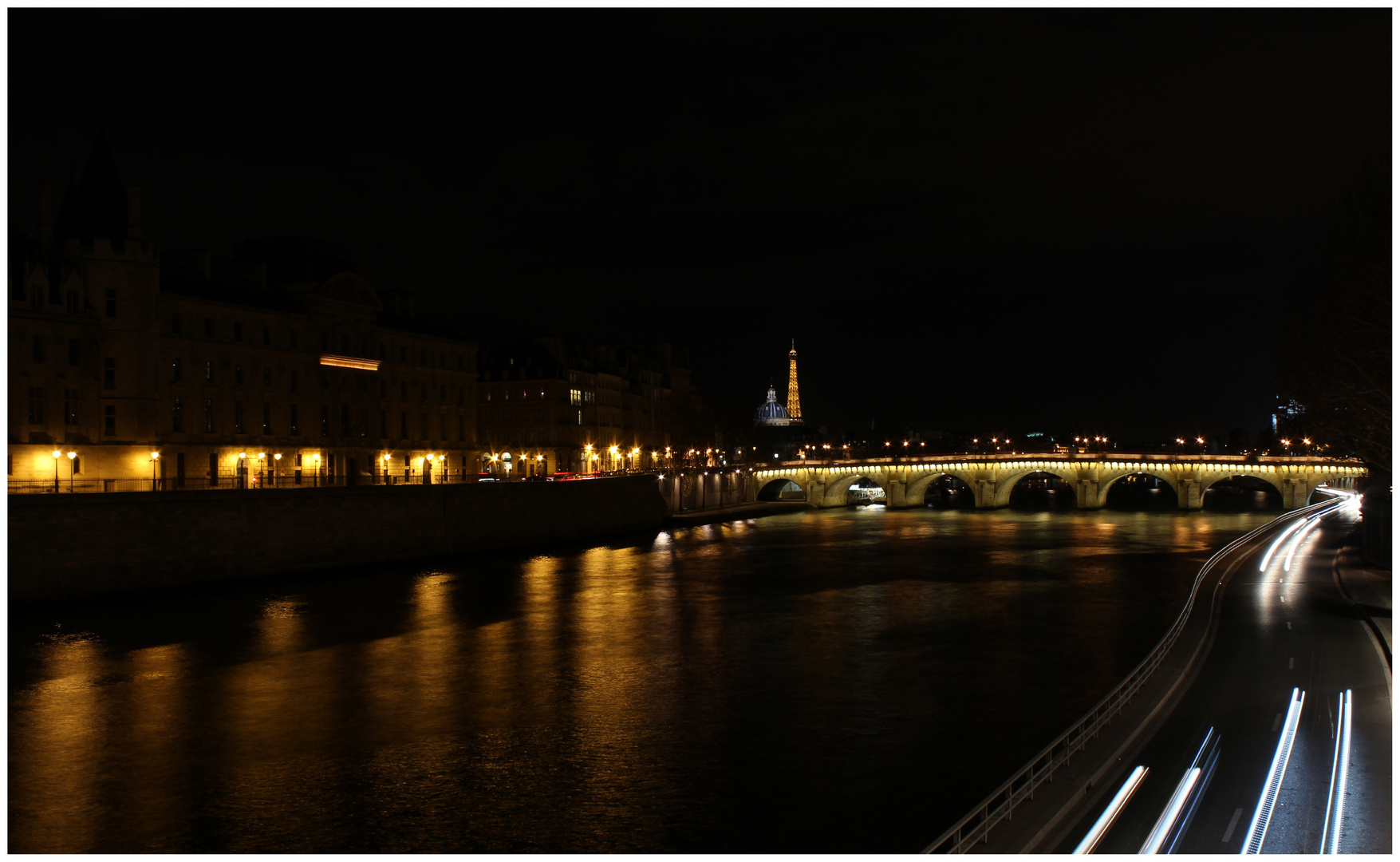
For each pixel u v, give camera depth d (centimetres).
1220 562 9944
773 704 5259
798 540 13825
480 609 7944
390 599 8338
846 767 4312
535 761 4431
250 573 8681
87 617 7181
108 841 3634
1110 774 3600
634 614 7794
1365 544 9475
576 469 19200
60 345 8944
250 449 11088
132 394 9375
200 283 10975
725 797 4009
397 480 13000
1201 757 3756
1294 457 19100
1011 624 7281
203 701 5294
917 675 5809
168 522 8038
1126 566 10550
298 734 4775
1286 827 3089
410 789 4119
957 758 4397
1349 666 5053
